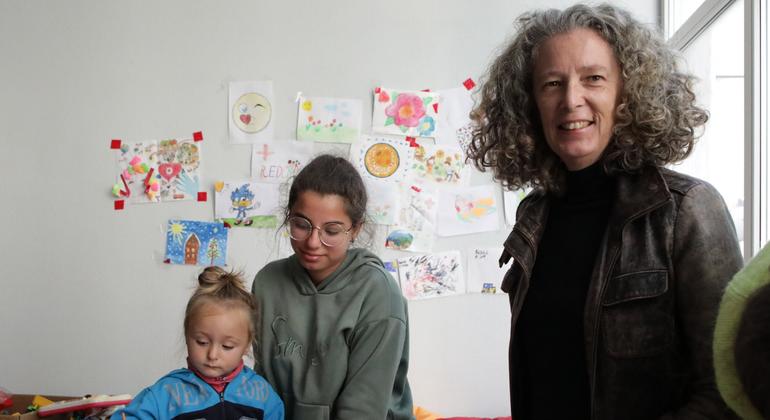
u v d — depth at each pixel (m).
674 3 2.36
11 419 1.64
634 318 0.88
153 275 2.64
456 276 2.58
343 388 1.25
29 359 2.63
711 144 1.86
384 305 1.26
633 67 0.94
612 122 0.97
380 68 2.63
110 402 1.78
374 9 2.64
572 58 0.96
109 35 2.69
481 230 2.58
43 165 2.67
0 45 2.68
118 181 2.66
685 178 0.90
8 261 2.66
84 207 2.66
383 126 2.61
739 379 0.52
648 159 0.95
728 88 1.70
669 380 0.86
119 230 2.65
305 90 2.64
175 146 2.66
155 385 1.25
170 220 2.64
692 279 0.83
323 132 2.62
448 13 2.62
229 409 1.24
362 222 1.33
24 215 2.67
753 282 0.56
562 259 1.03
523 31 1.09
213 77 2.66
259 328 1.33
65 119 2.68
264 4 2.66
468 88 2.60
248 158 2.63
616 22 0.97
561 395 0.99
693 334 0.82
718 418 0.77
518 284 1.15
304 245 1.24
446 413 2.57
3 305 2.65
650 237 0.89
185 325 1.29
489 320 2.57
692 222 0.85
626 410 0.88
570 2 2.56
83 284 2.65
